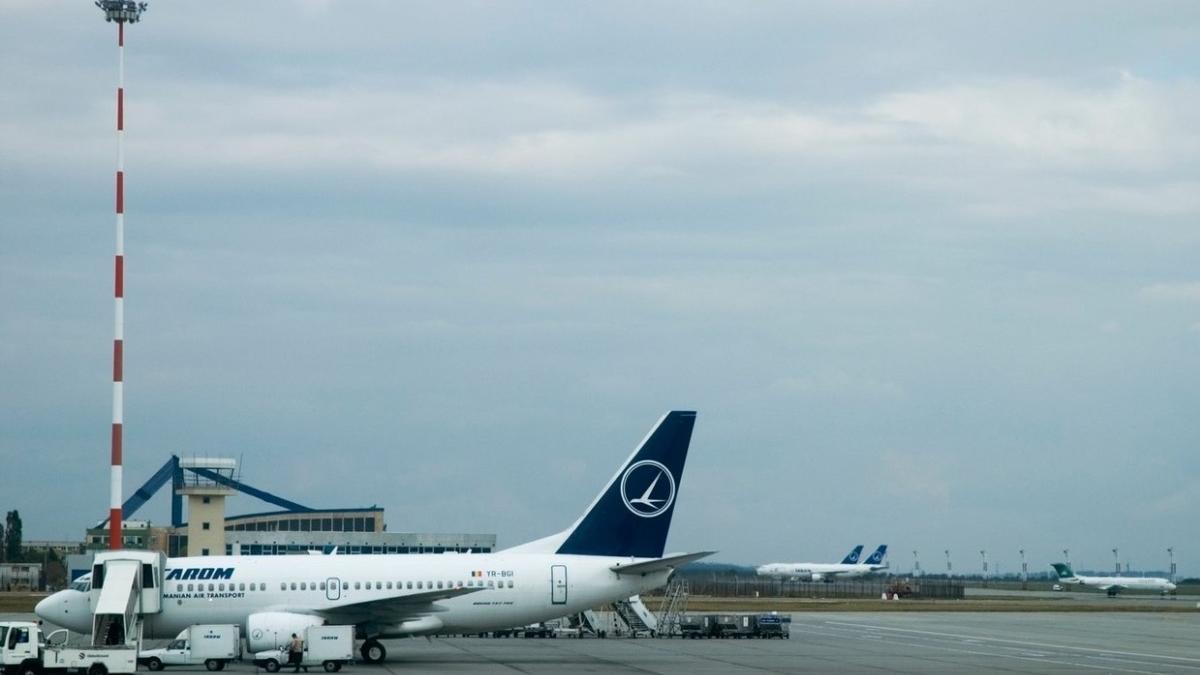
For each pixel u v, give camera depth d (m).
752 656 110.88
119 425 117.00
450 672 92.94
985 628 166.62
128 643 98.00
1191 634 154.25
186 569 104.81
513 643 130.38
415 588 105.62
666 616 146.38
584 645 126.56
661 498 111.25
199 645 97.81
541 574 107.44
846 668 98.56
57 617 103.81
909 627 168.25
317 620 100.88
